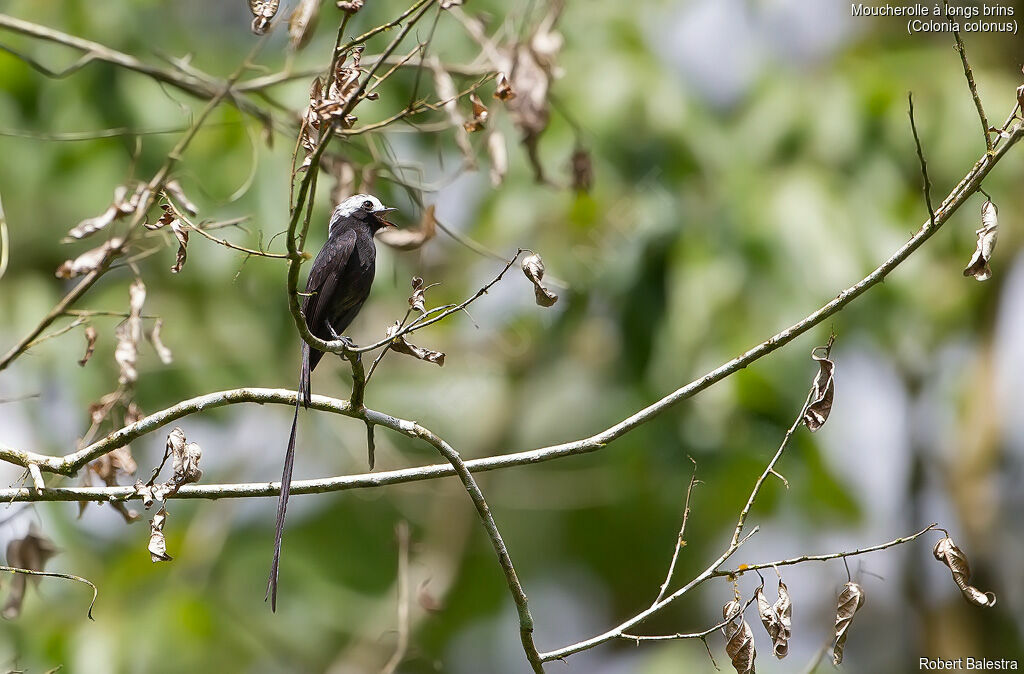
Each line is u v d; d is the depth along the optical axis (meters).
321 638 15.34
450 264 15.02
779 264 12.80
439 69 9.30
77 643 12.55
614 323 14.58
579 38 13.87
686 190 13.79
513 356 15.17
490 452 16.38
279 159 12.20
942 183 13.61
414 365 15.91
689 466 14.09
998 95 13.62
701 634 6.51
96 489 7.08
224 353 14.49
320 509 16.66
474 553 18.38
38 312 13.62
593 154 13.20
